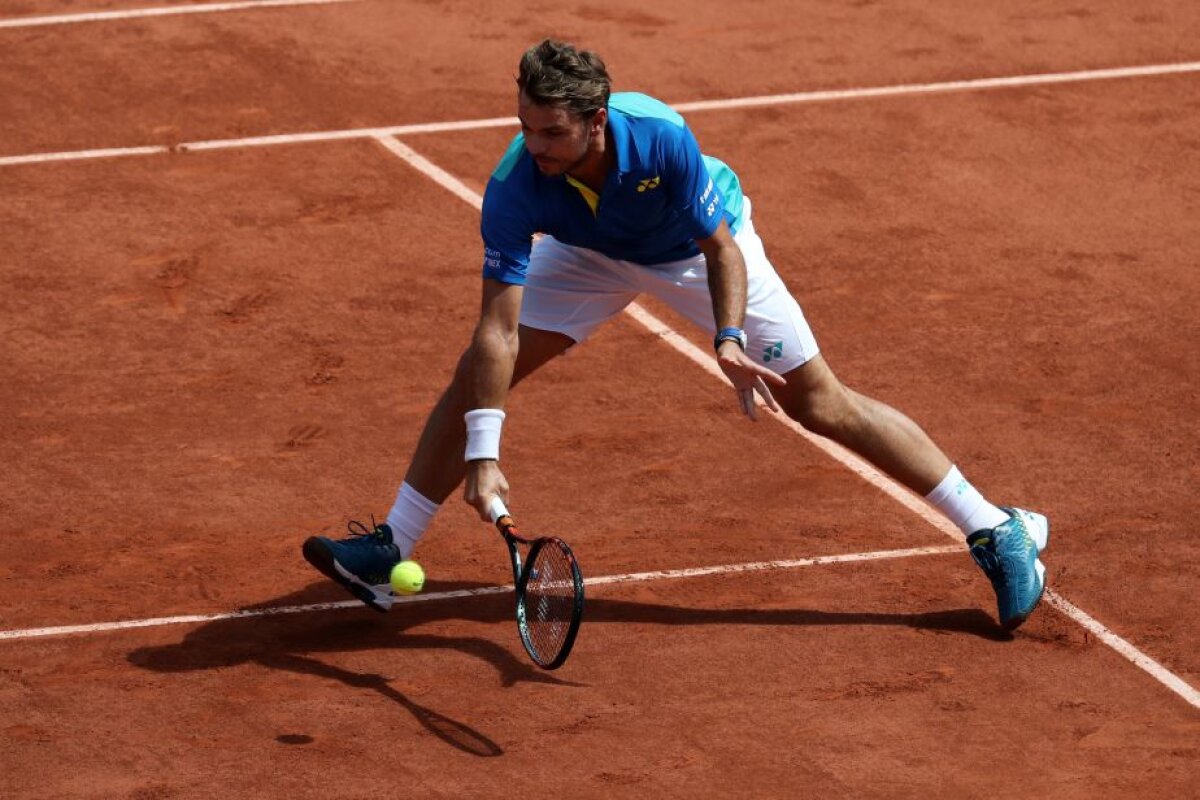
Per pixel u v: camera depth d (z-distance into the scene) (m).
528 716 21.88
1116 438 29.52
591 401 30.55
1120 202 39.72
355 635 23.70
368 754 21.02
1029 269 36.31
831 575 25.28
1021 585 23.30
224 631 23.69
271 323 33.38
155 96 44.25
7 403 30.09
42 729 21.41
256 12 50.03
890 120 44.06
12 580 24.77
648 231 21.97
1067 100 45.47
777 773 20.75
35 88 44.41
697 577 25.19
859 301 34.81
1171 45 49.38
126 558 25.44
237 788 20.30
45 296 34.16
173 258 35.94
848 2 52.28
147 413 29.91
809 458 28.67
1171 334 33.56
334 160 40.97
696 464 28.48
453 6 51.06
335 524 26.53
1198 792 20.47
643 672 22.88
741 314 21.38
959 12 51.62
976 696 22.41
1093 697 22.41
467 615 24.28
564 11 51.09
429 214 38.41
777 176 40.81
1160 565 25.59
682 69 47.16
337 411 30.16
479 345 21.19
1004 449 29.12
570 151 20.09
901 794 20.38
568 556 20.23
